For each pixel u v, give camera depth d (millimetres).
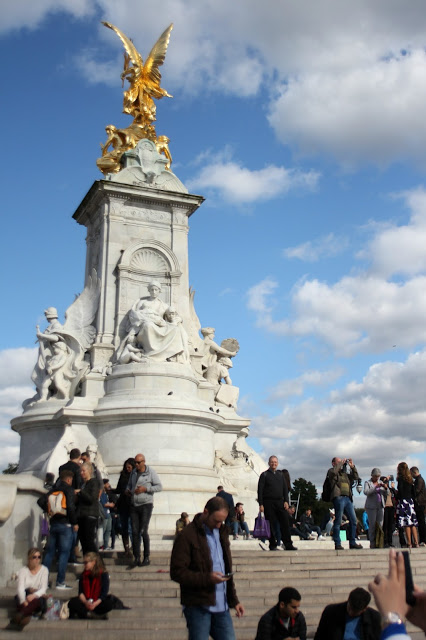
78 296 27516
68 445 22656
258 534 18078
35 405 25375
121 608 10836
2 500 12203
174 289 27859
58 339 26125
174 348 25125
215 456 25656
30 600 9992
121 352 25234
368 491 16734
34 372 26344
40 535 13656
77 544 14539
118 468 22625
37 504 13227
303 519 23234
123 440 23156
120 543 17750
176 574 6641
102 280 27109
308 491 81188
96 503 12438
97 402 24234
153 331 25078
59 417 23938
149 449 22938
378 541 16438
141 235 28172
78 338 26531
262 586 12766
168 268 27969
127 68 31328
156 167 29016
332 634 6422
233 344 29047
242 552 14727
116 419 23297
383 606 3232
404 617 3234
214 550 6922
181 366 24719
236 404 28016
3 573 12172
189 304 28797
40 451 24984
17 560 12586
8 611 10484
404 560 3387
